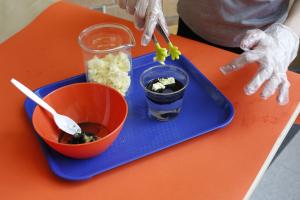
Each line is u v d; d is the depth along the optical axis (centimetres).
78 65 86
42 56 90
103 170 59
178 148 64
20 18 105
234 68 72
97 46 80
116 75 72
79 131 66
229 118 69
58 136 66
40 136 60
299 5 88
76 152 59
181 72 72
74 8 109
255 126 68
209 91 77
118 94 66
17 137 67
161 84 70
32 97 64
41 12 107
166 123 70
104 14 106
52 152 63
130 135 67
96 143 58
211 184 57
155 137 67
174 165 61
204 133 67
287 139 133
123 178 59
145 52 90
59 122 65
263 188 129
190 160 62
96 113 70
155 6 78
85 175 58
